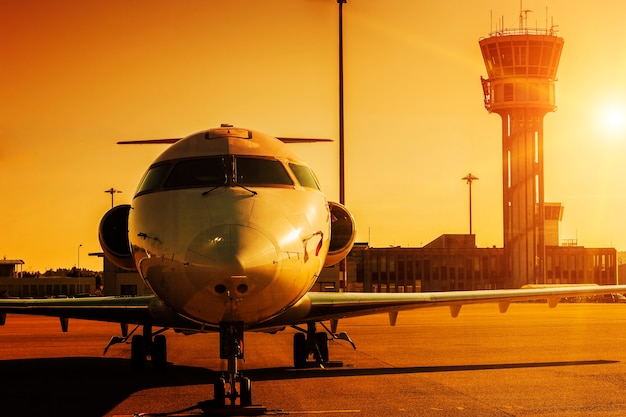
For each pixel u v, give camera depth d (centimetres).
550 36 12375
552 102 12588
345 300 1880
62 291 13025
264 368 2084
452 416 1348
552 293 2144
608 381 1759
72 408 1458
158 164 1566
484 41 12575
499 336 3266
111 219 1909
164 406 1475
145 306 1858
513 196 12781
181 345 2955
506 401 1496
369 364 2147
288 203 1476
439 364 2134
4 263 15775
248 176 1514
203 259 1313
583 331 3606
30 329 4259
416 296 1983
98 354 2589
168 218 1430
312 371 2000
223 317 1383
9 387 1734
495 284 15425
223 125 1789
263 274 1312
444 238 15962
